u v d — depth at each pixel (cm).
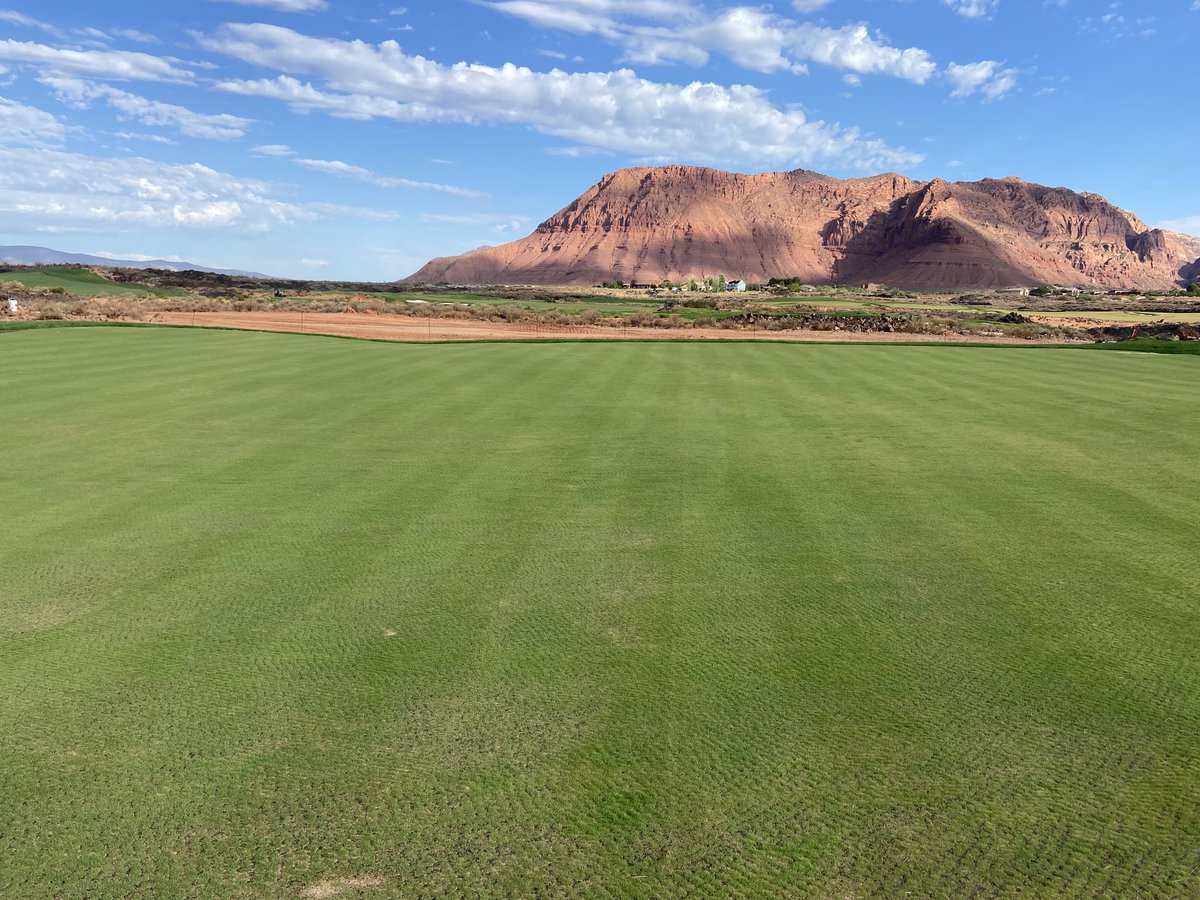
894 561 866
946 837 433
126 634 693
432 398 1983
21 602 763
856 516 1034
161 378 2247
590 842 432
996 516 1029
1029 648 656
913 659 639
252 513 1053
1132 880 401
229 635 691
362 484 1202
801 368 2678
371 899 392
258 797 471
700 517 1035
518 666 634
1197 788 471
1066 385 2273
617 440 1517
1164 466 1297
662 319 6228
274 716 560
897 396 2062
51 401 1883
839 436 1554
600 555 894
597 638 684
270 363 2608
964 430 1608
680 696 586
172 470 1280
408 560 880
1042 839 430
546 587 800
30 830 443
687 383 2286
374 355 2908
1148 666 622
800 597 770
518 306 8362
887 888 398
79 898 394
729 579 820
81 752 517
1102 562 858
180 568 855
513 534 969
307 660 644
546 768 498
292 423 1666
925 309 10950
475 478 1238
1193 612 724
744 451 1423
